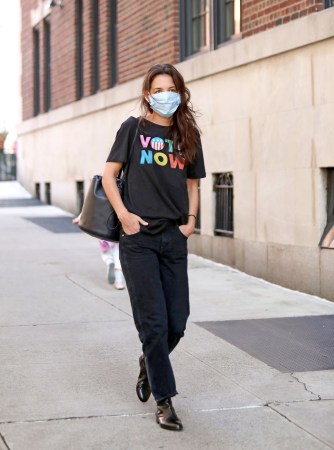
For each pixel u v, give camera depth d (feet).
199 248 37.99
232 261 34.58
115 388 17.42
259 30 32.32
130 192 15.21
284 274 30.17
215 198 36.63
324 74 27.37
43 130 68.44
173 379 14.99
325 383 17.76
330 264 27.25
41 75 68.44
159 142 15.21
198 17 39.19
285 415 15.60
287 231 29.94
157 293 15.01
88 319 24.49
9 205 67.21
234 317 24.76
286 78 29.76
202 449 13.88
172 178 15.11
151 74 15.11
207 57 36.01
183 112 15.28
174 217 15.15
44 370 18.81
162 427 14.83
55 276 32.63
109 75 51.47
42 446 13.97
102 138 52.21
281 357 19.98
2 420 15.30
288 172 29.78
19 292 29.12
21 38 75.72
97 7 54.90
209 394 16.99
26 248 41.22
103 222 15.61
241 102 33.32
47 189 68.64
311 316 24.85
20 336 22.27
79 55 58.44
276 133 30.55
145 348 15.03
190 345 21.20
